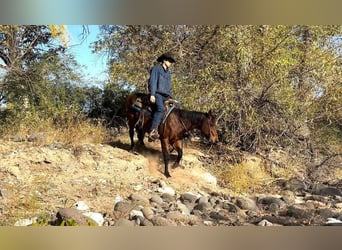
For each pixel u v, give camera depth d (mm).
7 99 8891
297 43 8188
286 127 7961
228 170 7074
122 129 8719
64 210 4375
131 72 8938
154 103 6520
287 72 7836
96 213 4613
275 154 7855
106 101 9094
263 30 7988
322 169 7609
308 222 4996
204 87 8117
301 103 8008
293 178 7184
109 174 6137
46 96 8867
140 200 5332
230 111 8023
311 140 8055
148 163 6883
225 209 5480
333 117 8180
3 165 5750
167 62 6562
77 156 6406
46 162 6070
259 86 7941
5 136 7531
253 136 8156
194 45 8570
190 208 5422
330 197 6523
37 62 9094
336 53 7980
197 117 6453
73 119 8352
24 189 5273
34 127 7980
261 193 6535
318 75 7891
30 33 9297
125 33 9055
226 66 7926
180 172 6770
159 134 6539
